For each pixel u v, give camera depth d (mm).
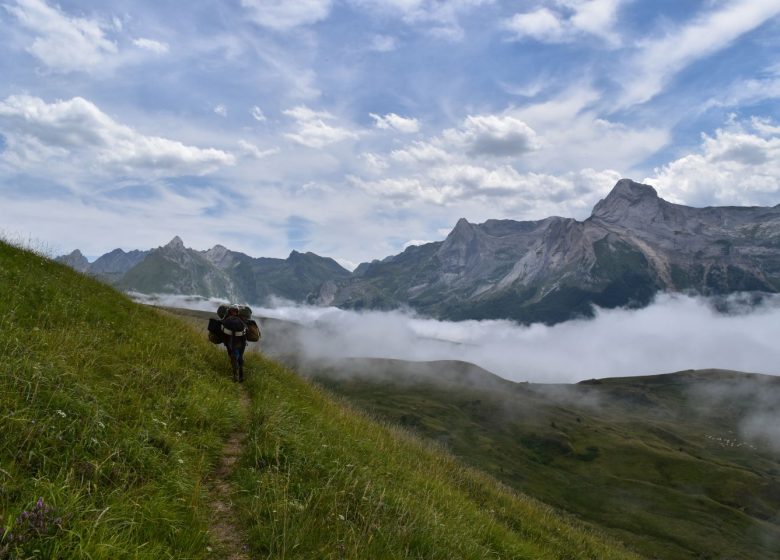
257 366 18828
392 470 12180
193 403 10469
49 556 4402
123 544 4984
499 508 17578
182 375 12492
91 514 5273
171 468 7309
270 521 6758
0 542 4336
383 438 17266
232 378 15461
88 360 10367
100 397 8586
